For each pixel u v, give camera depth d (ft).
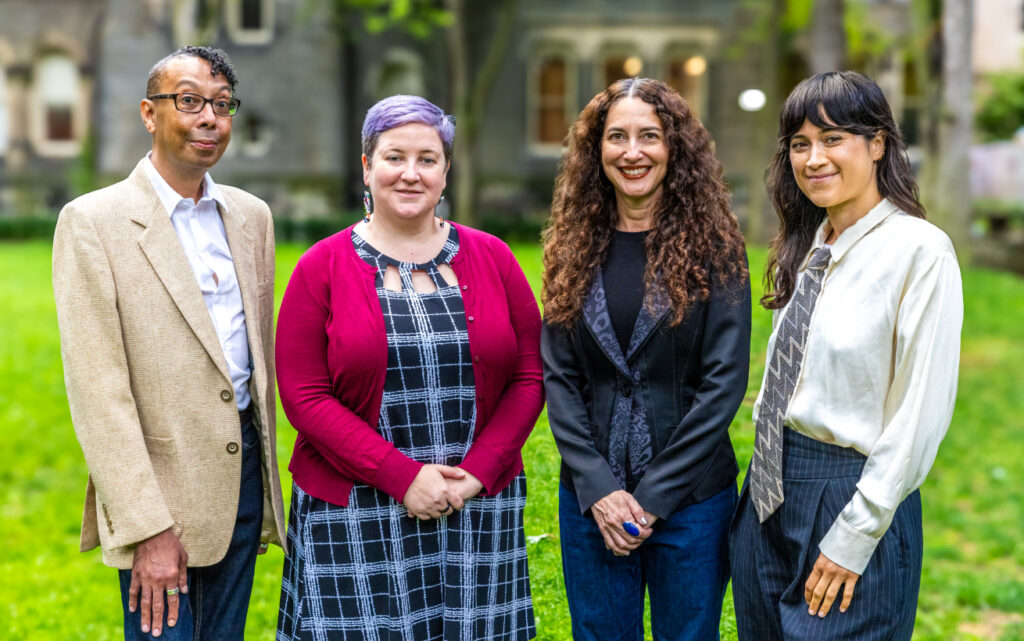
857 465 7.80
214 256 8.91
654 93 8.87
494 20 71.41
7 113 79.36
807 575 8.00
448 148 8.89
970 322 41.81
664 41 72.02
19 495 20.98
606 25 71.87
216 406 8.64
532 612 9.36
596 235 9.15
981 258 60.44
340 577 8.61
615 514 8.55
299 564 8.87
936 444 7.51
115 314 8.31
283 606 9.14
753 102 49.03
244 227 9.16
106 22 69.97
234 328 8.89
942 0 47.26
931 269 7.45
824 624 7.80
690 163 8.87
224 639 9.12
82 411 8.18
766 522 8.38
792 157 8.11
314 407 8.52
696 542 8.71
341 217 66.13
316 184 70.28
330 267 8.70
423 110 8.63
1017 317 42.65
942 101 43.42
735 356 8.54
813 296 8.07
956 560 18.49
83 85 78.79
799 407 7.98
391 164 8.57
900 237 7.65
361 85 72.23
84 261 8.27
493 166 72.49
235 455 8.75
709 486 8.77
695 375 8.86
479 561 8.86
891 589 7.71
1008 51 85.66
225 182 70.08
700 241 8.73
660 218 8.97
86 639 13.21
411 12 70.49
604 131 8.98
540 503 11.93
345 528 8.58
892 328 7.64
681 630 8.83
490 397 8.96
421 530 8.73
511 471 9.09
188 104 8.43
